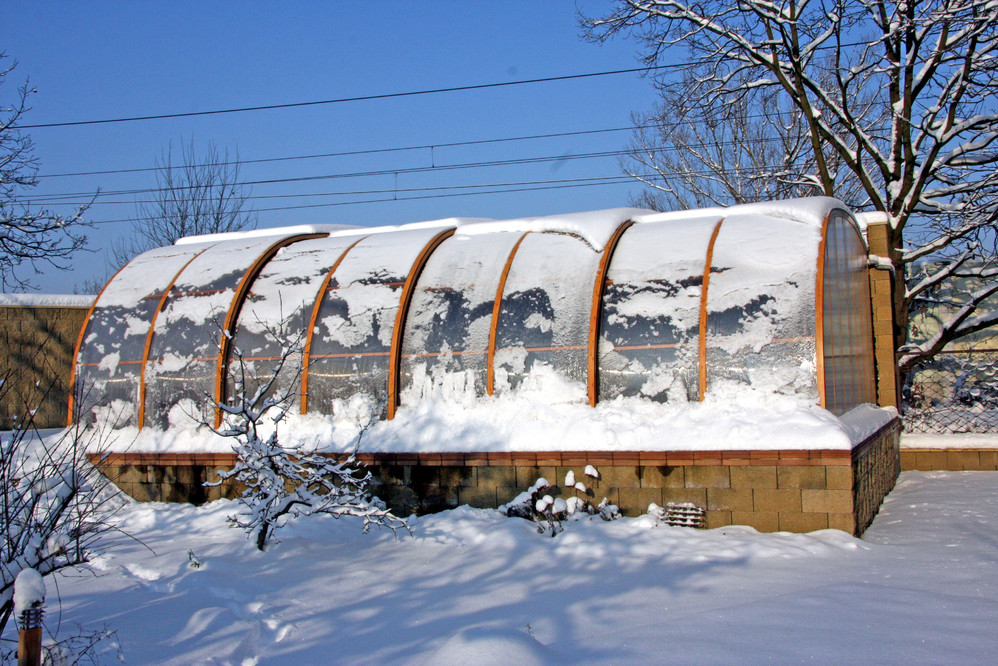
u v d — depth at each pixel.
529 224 12.55
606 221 11.68
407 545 9.23
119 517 11.41
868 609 6.01
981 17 13.78
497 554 8.58
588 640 5.65
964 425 15.32
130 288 14.18
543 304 10.88
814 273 9.71
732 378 9.62
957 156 15.30
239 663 5.91
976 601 6.18
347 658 5.72
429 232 13.24
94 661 5.79
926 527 9.44
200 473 11.98
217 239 15.78
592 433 9.79
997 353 18.47
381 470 10.79
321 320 11.99
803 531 8.79
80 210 17.53
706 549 8.17
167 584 8.00
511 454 10.06
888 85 17.12
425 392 11.07
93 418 13.24
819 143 16.80
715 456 9.12
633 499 9.55
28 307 19.17
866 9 15.59
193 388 12.51
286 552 8.96
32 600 4.60
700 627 5.74
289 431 11.48
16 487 5.76
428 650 5.66
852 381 11.09
